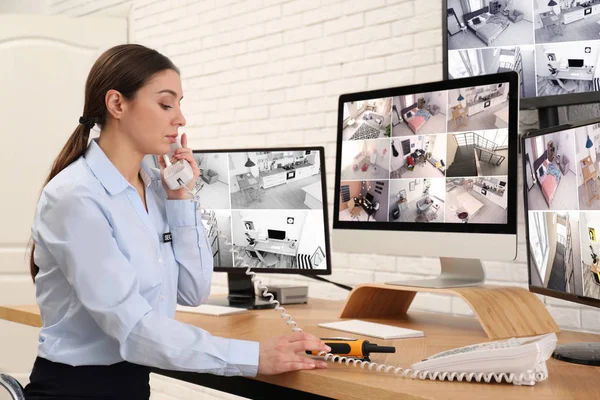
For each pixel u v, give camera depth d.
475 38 2.22
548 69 2.08
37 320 2.04
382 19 2.67
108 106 1.51
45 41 3.73
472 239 1.81
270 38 3.09
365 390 1.21
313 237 2.27
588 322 2.08
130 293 1.37
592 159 1.44
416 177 1.96
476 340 1.67
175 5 3.58
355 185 2.11
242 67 3.22
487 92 1.82
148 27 3.75
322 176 2.25
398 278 2.60
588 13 2.00
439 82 1.92
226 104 3.30
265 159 2.34
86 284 1.35
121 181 1.51
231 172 2.39
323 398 1.36
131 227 1.50
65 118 3.74
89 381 1.45
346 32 2.79
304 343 1.37
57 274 1.46
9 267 3.64
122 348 1.36
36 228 1.45
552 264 1.65
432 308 2.48
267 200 2.34
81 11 4.22
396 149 2.01
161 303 1.58
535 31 2.11
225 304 2.30
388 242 2.00
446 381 1.25
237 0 3.24
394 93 2.04
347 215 2.13
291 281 2.97
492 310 1.72
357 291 2.03
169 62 1.57
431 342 1.64
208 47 3.39
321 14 2.88
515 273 2.27
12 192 3.66
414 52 2.56
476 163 1.83
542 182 1.70
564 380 1.25
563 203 1.58
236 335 1.73
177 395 3.44
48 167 3.70
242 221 2.37
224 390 1.58
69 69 3.75
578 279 1.50
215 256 2.39
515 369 1.21
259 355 1.36
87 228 1.37
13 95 3.67
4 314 2.20
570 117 2.08
